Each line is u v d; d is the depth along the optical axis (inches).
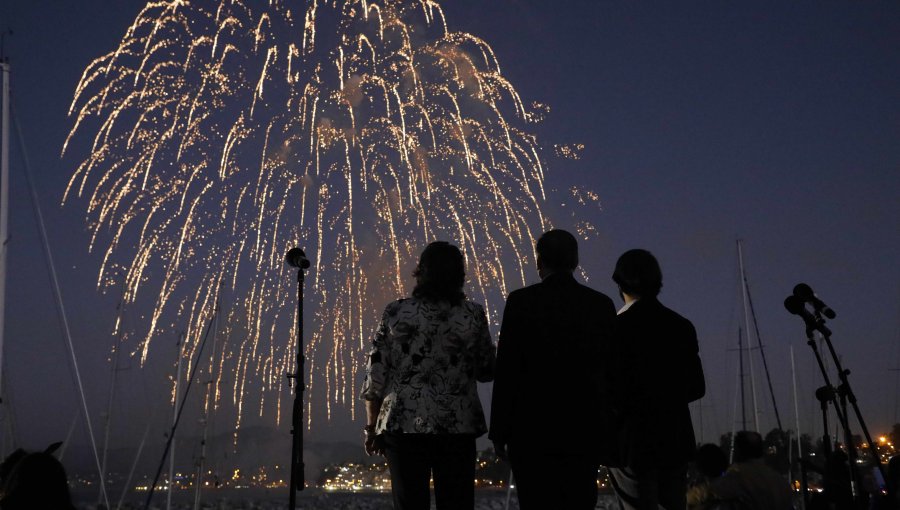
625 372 216.7
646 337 217.9
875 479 358.9
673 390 215.5
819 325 298.7
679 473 215.5
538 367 195.2
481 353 217.3
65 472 188.1
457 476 209.2
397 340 211.2
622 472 215.6
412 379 208.8
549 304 198.5
